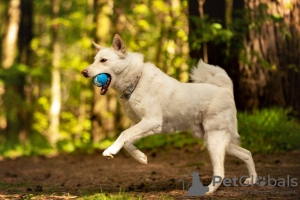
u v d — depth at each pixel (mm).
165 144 12281
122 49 5773
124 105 5898
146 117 5711
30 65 19250
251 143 9945
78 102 18609
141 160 5793
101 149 13977
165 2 15383
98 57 5836
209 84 6113
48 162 11742
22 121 18516
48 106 17031
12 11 18594
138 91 5727
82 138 16531
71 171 9469
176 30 13305
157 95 5746
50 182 7602
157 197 5402
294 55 11562
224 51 11367
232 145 6125
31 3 19719
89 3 17625
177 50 14367
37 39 17453
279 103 11344
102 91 5820
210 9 11727
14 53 18359
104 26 15359
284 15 11523
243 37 11344
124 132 5590
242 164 8570
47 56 17281
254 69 11297
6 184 7012
